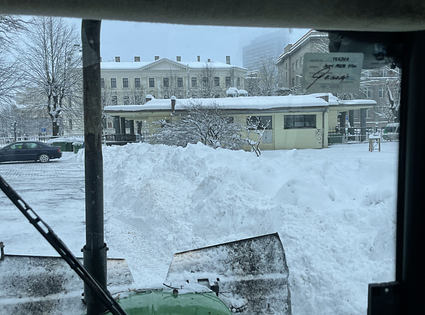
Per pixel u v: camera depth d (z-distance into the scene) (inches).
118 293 91.3
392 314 70.3
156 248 183.2
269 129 532.4
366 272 130.0
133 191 280.5
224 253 121.6
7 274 96.9
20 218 210.5
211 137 553.9
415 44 62.2
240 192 232.2
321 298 123.2
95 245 85.8
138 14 47.2
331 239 155.7
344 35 62.6
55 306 87.0
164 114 589.6
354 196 213.3
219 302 88.5
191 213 227.5
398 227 75.1
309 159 310.0
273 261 123.6
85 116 86.8
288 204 194.5
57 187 357.4
